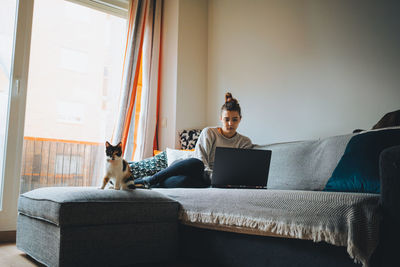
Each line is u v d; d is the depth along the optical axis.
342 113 2.55
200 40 3.75
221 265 1.85
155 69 3.64
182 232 2.08
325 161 2.19
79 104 3.54
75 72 3.54
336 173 1.85
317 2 2.77
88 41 3.59
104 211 1.75
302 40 2.86
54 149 3.41
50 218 1.71
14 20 2.93
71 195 1.73
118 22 3.66
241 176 2.08
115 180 2.01
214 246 1.84
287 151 2.46
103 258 1.73
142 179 2.48
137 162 2.86
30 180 3.28
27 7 2.96
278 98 3.01
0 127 2.81
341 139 2.17
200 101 3.68
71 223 1.65
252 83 3.25
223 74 3.56
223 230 1.76
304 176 2.27
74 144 3.51
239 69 3.39
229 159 2.08
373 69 2.38
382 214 1.14
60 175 3.42
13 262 1.96
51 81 3.43
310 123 2.75
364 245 1.14
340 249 1.26
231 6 3.54
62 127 3.46
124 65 3.41
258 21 3.25
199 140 2.69
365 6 2.46
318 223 1.28
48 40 3.42
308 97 2.78
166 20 3.73
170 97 3.56
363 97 2.43
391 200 1.11
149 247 1.89
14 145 2.84
